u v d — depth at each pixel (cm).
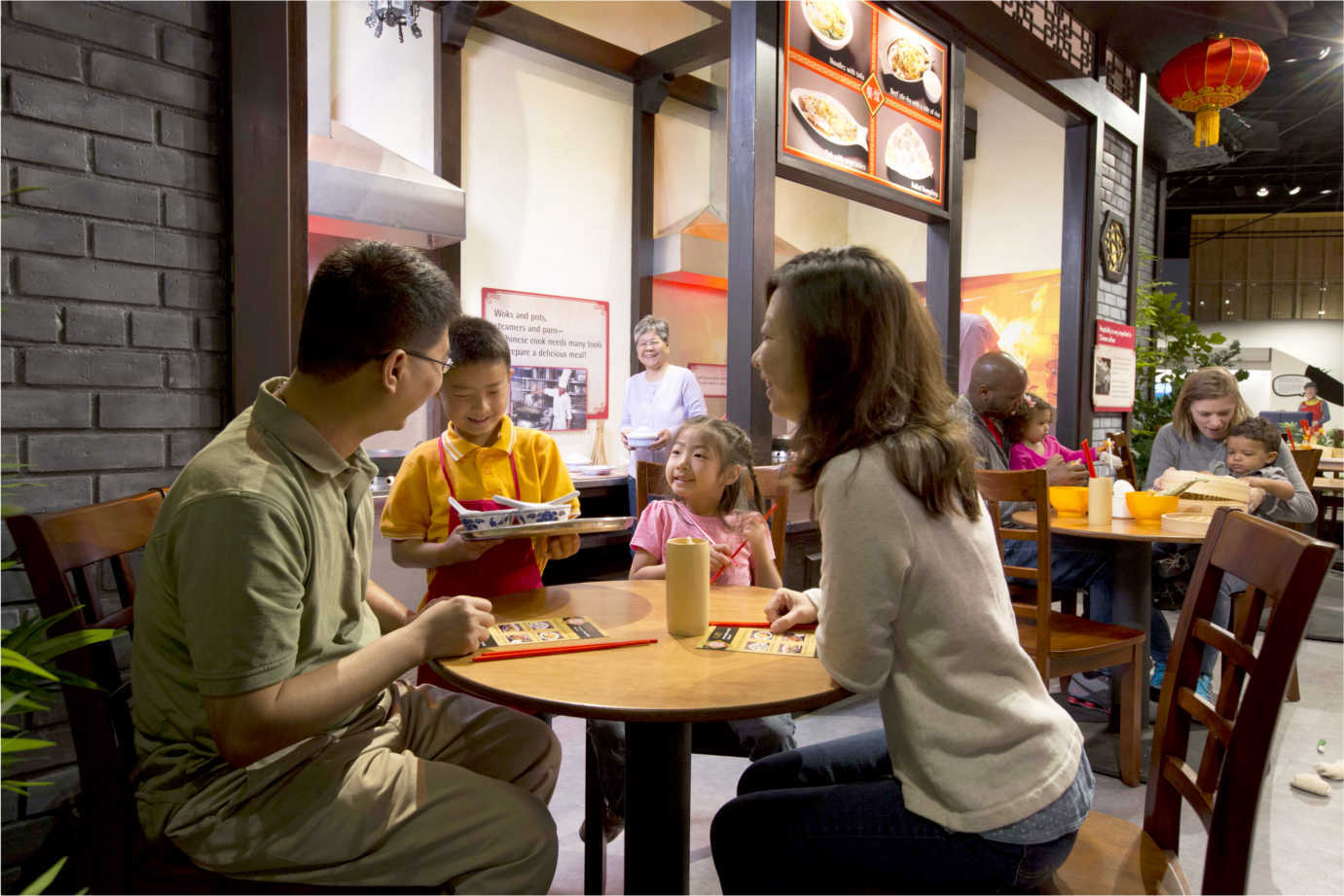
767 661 107
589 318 519
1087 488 256
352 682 95
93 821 103
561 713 90
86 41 152
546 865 105
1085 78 459
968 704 93
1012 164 618
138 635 100
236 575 88
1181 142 677
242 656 88
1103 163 495
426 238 400
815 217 673
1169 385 615
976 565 96
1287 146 1058
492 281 470
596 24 512
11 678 101
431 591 172
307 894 97
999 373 283
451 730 128
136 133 158
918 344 101
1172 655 113
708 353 607
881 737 127
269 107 173
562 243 503
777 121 295
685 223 546
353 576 113
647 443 364
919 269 658
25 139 145
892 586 93
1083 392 485
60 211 149
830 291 98
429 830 100
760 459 291
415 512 176
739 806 108
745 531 185
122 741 113
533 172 487
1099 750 243
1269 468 291
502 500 147
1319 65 771
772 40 291
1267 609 419
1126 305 541
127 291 158
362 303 99
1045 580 192
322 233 387
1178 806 109
